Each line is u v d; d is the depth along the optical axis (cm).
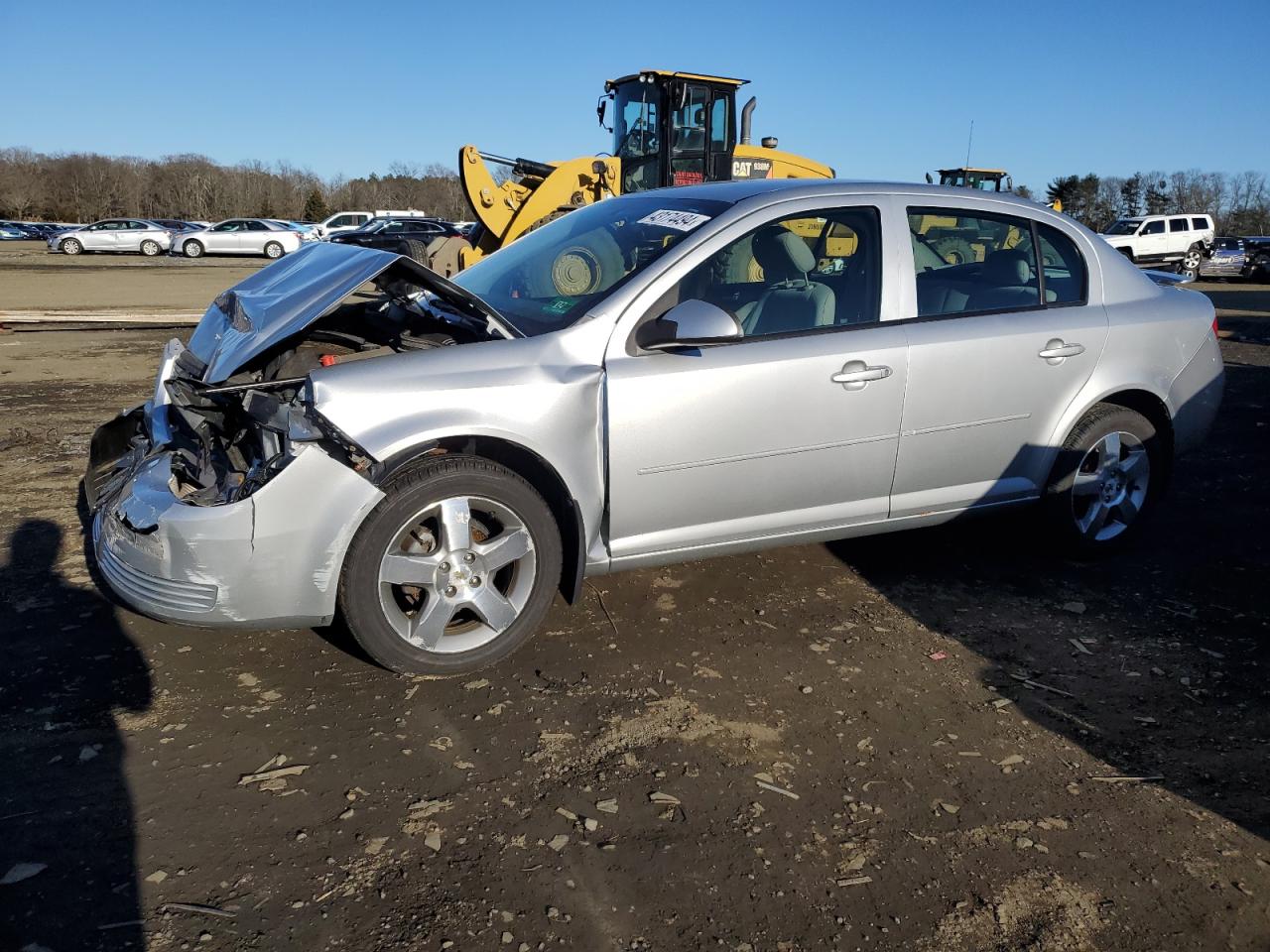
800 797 282
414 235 2448
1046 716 331
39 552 431
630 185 1347
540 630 378
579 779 285
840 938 230
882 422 388
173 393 374
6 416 703
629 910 235
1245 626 404
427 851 252
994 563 464
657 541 365
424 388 316
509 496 330
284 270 409
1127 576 454
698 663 357
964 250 420
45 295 1786
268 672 337
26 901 228
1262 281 2917
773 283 383
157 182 9369
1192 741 319
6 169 8981
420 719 313
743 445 364
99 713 308
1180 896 248
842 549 474
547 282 396
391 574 319
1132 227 3472
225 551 302
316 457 304
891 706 334
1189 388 460
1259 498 577
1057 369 421
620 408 342
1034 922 238
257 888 237
